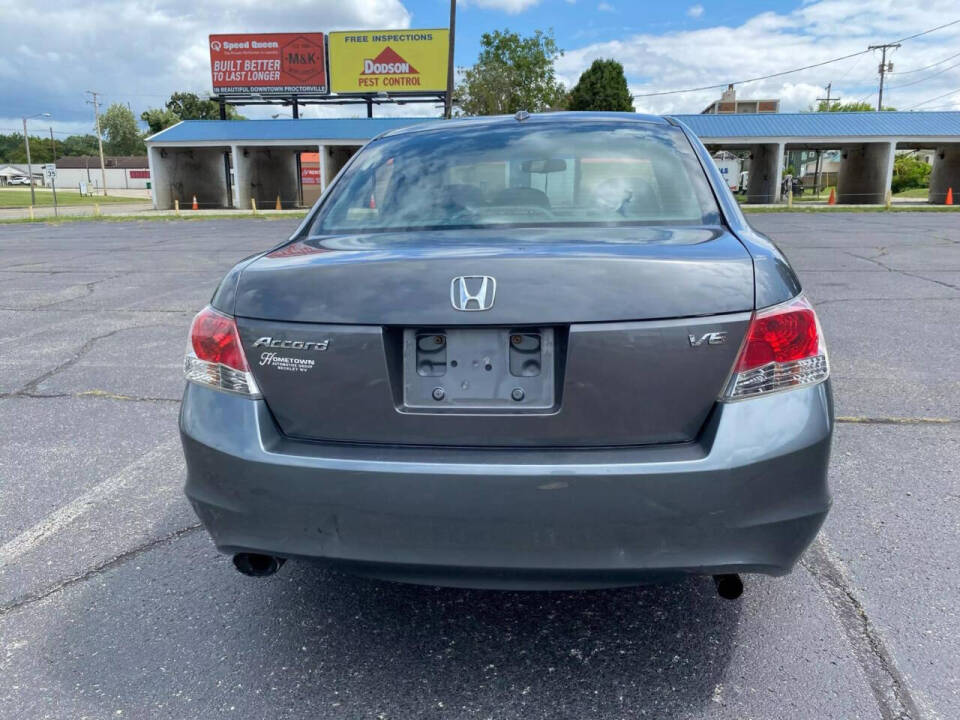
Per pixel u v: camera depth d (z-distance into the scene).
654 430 1.90
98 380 5.59
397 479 1.91
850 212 27.56
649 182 2.61
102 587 2.78
